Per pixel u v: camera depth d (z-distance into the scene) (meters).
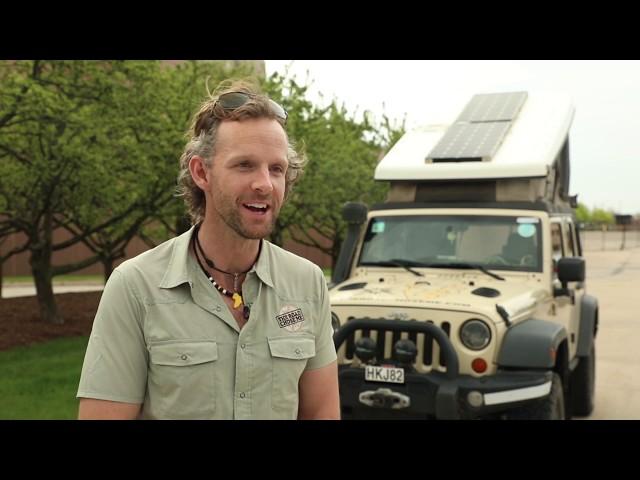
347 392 5.21
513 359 5.00
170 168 10.12
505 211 6.37
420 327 5.10
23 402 6.72
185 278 1.86
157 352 1.82
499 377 4.98
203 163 1.92
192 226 2.01
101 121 9.27
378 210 6.86
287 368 1.92
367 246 6.72
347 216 6.71
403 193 6.92
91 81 9.39
